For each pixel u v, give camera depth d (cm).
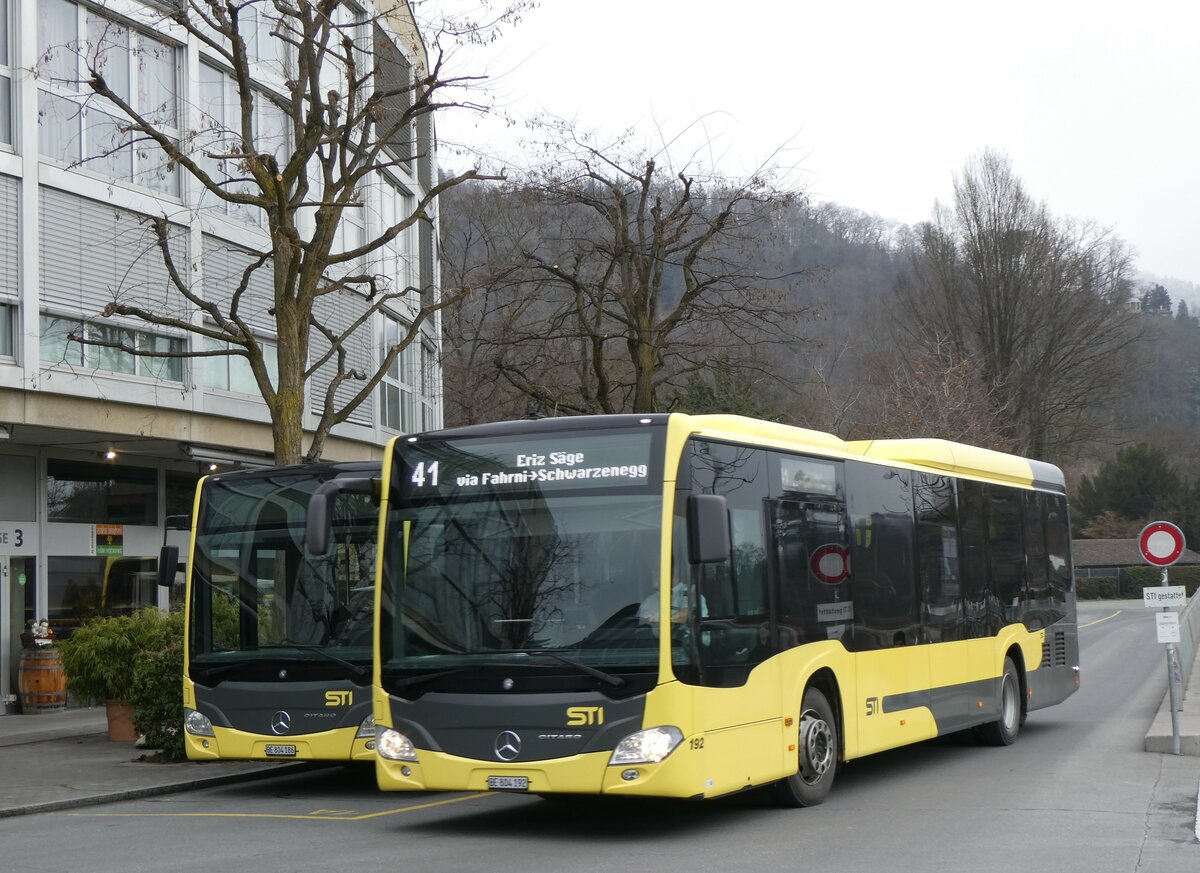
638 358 2925
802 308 3039
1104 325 6097
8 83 2075
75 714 2272
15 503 2295
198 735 1398
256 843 1079
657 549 1016
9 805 1335
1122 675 2919
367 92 2934
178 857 1014
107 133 2238
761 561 1127
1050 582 1848
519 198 2938
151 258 2295
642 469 1034
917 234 6450
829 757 1213
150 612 1903
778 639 1135
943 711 1462
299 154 1780
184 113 2392
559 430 1063
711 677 1029
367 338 3056
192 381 2355
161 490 2619
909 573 1411
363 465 1416
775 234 3025
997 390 5925
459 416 4072
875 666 1309
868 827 1070
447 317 3853
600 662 1004
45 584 2344
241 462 2588
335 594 1384
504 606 1038
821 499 1245
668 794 986
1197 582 9425
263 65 2620
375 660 1069
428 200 1908
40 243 2089
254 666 1381
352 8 2241
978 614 1587
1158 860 909
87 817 1301
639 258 2972
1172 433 9875
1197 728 1609
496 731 1016
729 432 1116
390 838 1092
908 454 1486
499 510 1061
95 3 2138
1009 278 6072
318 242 1827
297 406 1791
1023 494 1783
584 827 1122
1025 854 938
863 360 5662
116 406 2202
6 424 2072
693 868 912
